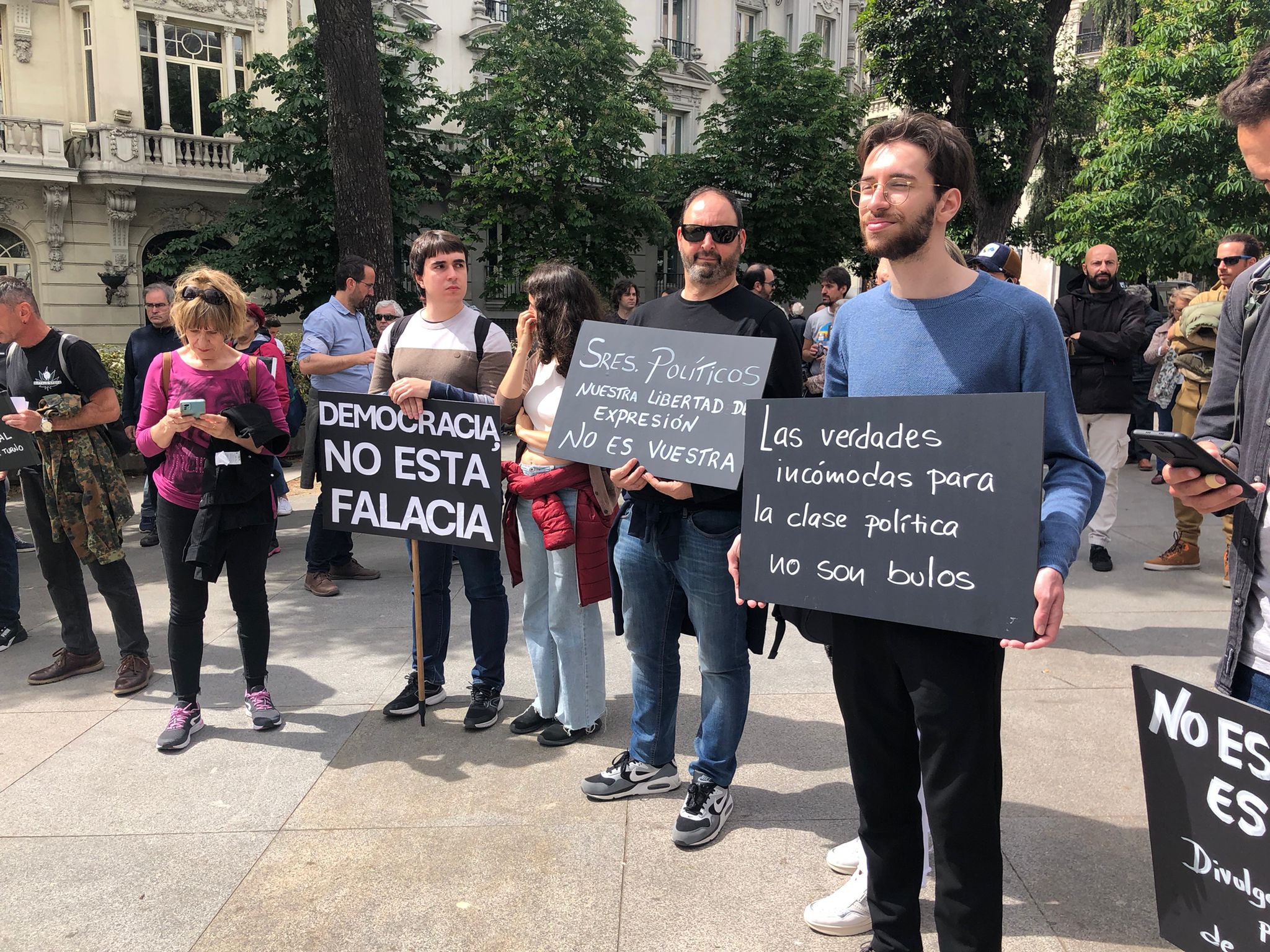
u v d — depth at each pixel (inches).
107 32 705.6
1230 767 61.1
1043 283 917.2
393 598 208.5
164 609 205.5
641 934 92.1
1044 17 687.1
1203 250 499.8
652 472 101.7
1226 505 63.6
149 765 129.9
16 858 107.7
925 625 69.7
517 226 732.0
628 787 118.3
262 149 614.2
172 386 133.3
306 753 133.0
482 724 139.1
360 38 340.5
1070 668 158.1
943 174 70.5
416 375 141.3
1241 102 61.7
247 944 92.0
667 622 114.3
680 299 110.7
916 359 73.4
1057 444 71.1
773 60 856.9
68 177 695.1
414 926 94.2
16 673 166.9
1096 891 96.9
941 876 73.9
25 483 158.6
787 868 102.7
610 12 761.0
